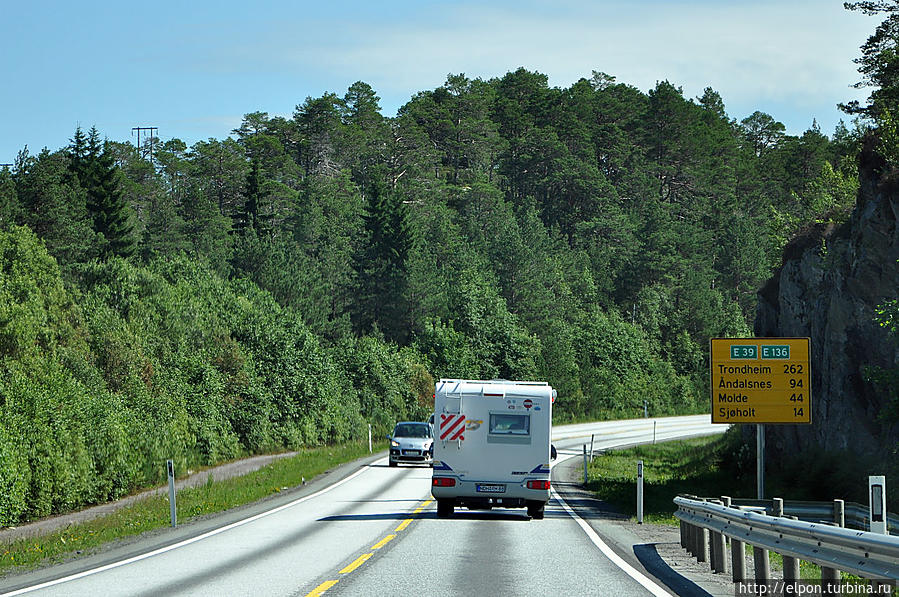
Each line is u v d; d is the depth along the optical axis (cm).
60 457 3922
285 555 2283
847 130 10469
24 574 2089
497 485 3444
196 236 17462
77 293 7006
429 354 13762
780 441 6028
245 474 5762
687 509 2439
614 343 17562
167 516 3541
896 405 3888
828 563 1401
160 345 7050
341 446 8869
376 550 2381
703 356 19588
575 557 2281
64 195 12038
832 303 5131
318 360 9131
